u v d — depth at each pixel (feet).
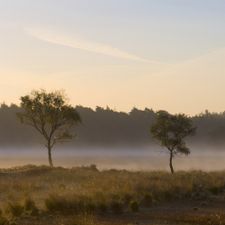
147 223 82.53
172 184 125.29
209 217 88.53
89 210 93.66
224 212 95.35
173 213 94.17
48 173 188.75
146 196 105.91
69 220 82.12
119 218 87.81
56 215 88.79
